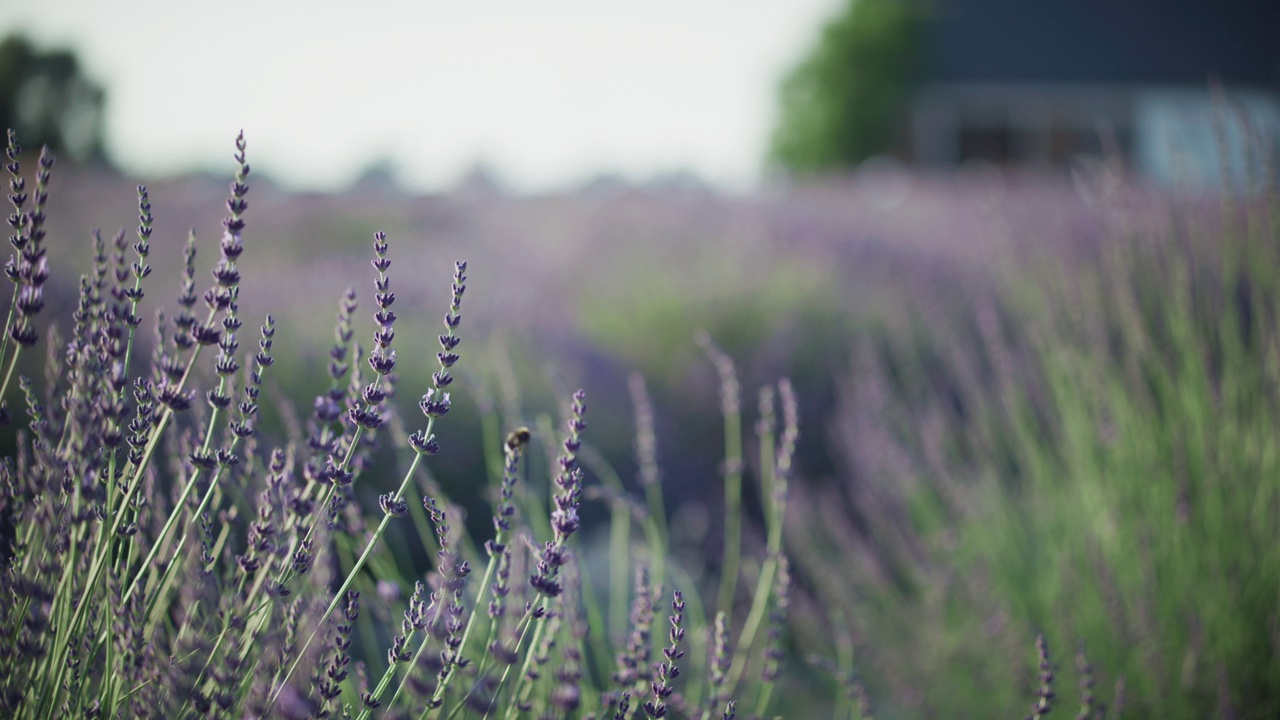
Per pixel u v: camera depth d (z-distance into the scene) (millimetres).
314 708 1106
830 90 27547
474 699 1118
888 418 3746
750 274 5711
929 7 27641
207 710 1005
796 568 3346
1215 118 2471
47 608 1052
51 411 1195
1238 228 2637
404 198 10266
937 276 6324
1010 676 2250
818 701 2746
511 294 5129
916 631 2625
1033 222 4879
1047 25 27312
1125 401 2557
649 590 1504
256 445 1509
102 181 9609
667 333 5000
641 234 7137
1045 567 2578
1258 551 2164
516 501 1998
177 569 1306
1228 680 2072
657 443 4180
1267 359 2359
